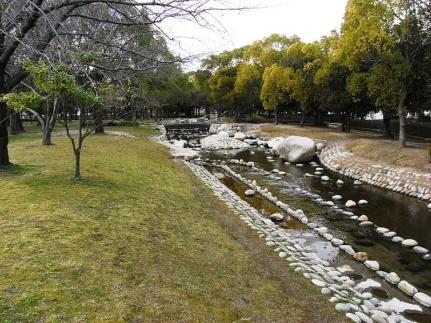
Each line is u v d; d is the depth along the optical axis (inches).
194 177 711.1
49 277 225.8
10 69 487.8
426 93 896.9
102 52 313.9
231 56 2437.3
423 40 814.5
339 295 294.8
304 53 1644.9
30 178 466.3
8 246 261.9
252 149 1357.0
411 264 393.1
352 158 915.4
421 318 294.5
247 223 453.7
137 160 740.7
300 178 821.9
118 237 307.9
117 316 198.8
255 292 268.7
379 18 821.2
